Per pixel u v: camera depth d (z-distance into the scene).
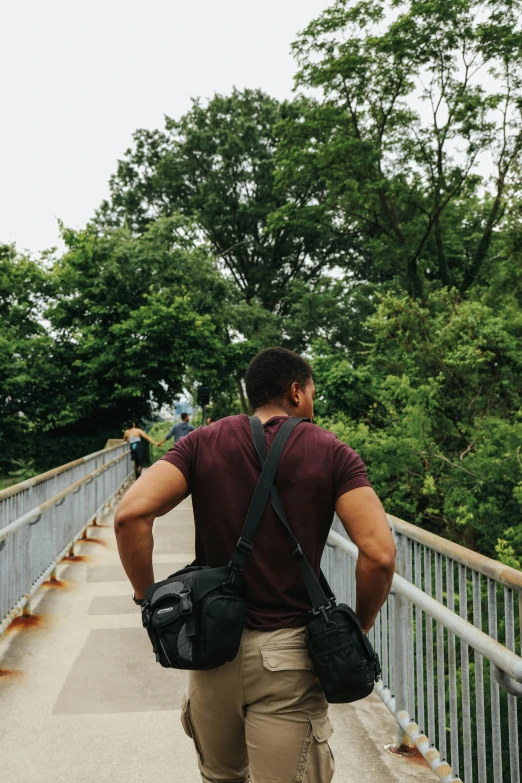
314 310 29.81
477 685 2.60
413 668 3.49
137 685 4.59
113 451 14.88
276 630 1.74
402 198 25.66
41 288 29.06
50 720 4.03
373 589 1.73
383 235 28.38
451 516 13.66
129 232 30.47
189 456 1.88
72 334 28.42
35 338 27.64
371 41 23.30
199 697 1.82
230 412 36.69
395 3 23.38
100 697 4.38
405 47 22.80
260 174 37.50
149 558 1.80
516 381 15.61
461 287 25.81
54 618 6.11
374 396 18.50
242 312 31.38
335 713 4.09
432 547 3.09
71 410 27.52
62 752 3.63
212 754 1.90
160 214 38.59
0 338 26.91
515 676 2.11
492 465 13.14
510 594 2.37
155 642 1.72
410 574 3.58
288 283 40.41
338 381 18.69
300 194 37.19
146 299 28.72
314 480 1.80
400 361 16.62
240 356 30.09
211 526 1.83
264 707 1.74
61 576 7.72
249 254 41.81
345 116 25.23
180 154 39.25
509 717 2.38
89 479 10.03
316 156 25.48
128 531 1.76
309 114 26.06
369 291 30.22
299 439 1.86
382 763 3.46
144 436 17.78
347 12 23.39
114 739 3.79
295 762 1.72
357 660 1.67
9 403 28.09
